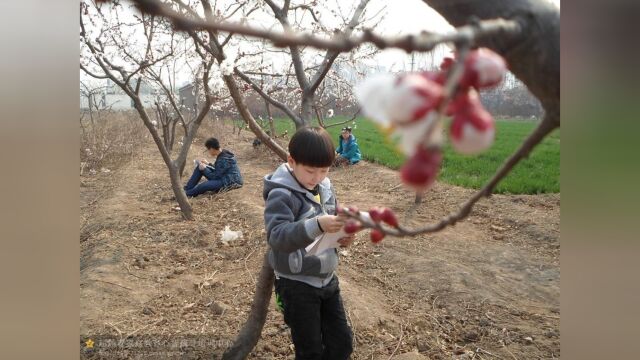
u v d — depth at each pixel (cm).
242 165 1091
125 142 1198
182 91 1366
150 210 641
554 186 738
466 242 519
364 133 1648
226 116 1906
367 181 874
